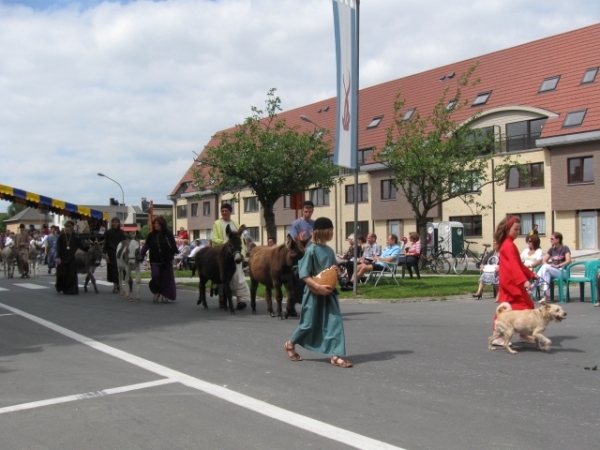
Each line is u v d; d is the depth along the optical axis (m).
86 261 18.59
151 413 5.79
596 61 38.78
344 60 15.22
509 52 45.22
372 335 9.98
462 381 6.84
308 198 54.03
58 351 8.99
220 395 6.38
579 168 36.59
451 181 27.00
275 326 11.17
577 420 5.40
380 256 19.86
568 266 14.19
